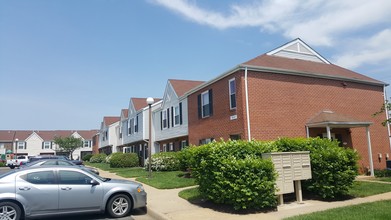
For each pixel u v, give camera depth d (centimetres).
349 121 1727
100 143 5981
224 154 982
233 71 1744
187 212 920
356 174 1073
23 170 890
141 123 3312
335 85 1952
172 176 1833
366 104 2048
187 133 2372
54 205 876
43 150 7331
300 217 758
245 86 1672
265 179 898
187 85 2783
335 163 1038
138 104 3638
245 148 1009
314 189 1064
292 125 1753
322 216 754
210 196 983
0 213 830
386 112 2111
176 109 2630
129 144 3956
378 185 1258
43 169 903
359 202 964
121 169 2805
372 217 720
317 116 1809
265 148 1032
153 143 3153
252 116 1658
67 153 7412
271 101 1720
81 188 908
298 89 1816
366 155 1975
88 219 923
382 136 2078
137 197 966
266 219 798
